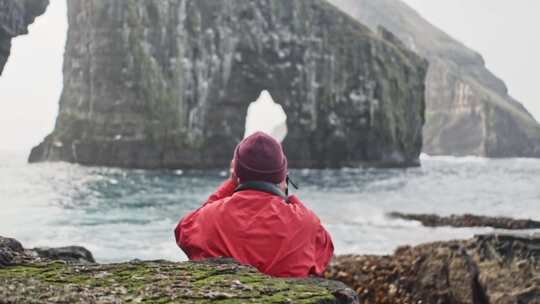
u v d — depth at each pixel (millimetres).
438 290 11398
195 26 89000
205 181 60750
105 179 59656
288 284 2717
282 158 3086
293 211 2990
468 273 11172
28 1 39594
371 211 32188
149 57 85875
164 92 86125
